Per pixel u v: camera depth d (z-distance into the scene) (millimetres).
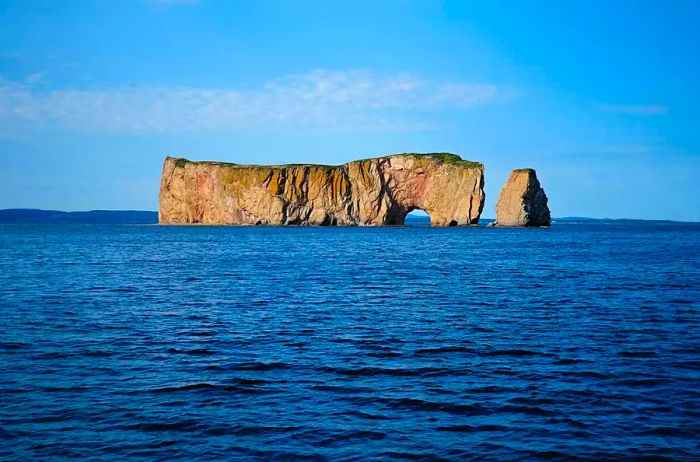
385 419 13062
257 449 11469
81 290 34844
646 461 10992
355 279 41406
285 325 23922
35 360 17875
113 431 12289
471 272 46469
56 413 13258
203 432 12273
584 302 30203
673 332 22312
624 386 15359
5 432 12156
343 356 18609
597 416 13219
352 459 11070
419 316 26141
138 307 28453
